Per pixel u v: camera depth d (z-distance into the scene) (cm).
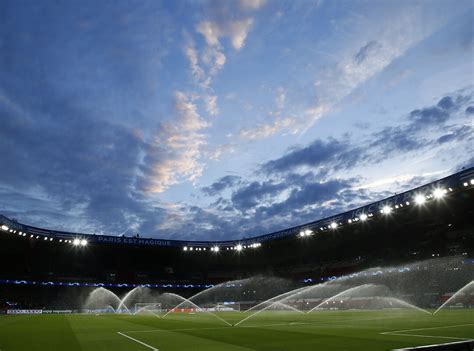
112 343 1534
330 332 1845
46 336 1898
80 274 8631
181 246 8044
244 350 1255
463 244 6581
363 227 6888
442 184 4562
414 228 6844
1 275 7244
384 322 2506
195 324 2719
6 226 5541
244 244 8150
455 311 4206
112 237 7494
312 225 6800
